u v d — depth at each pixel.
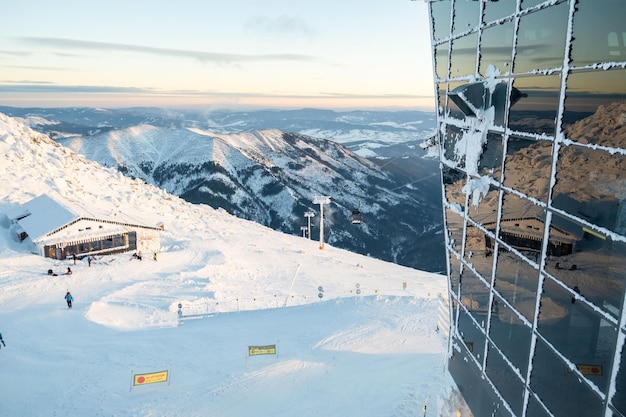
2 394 17.88
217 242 54.91
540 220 7.42
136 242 46.03
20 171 58.41
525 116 7.73
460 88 10.43
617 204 5.52
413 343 23.06
